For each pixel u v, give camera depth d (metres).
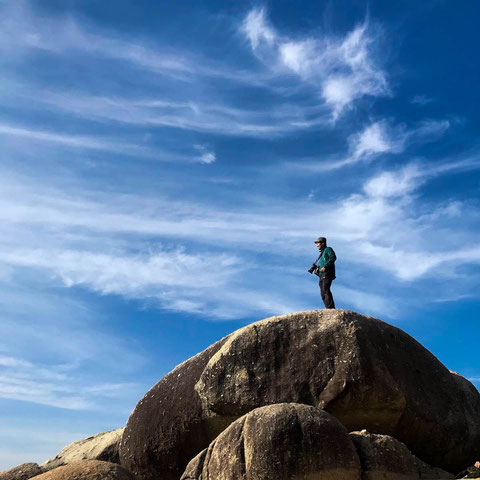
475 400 12.19
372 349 10.86
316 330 11.18
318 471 8.11
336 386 10.52
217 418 11.30
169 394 12.09
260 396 10.90
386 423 10.68
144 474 12.07
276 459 8.19
